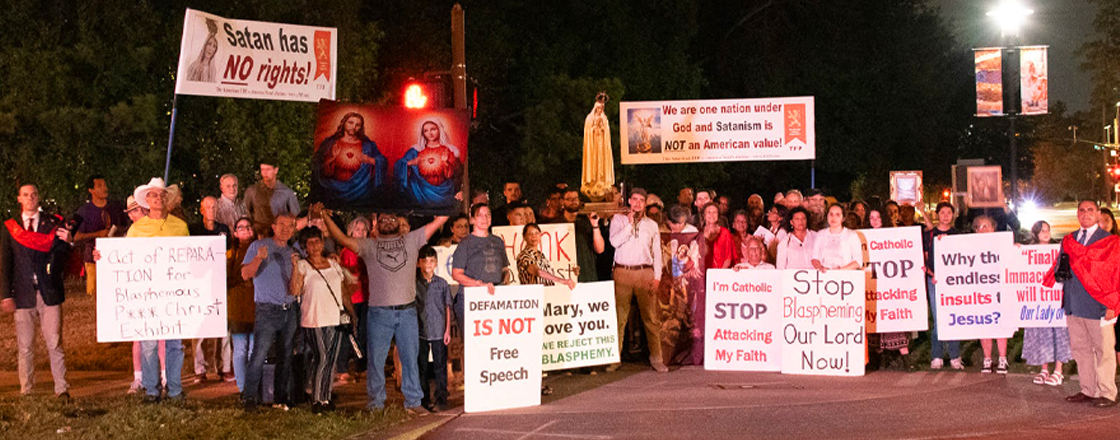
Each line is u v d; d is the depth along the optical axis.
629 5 35.56
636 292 12.77
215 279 10.38
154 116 22.89
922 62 47.16
